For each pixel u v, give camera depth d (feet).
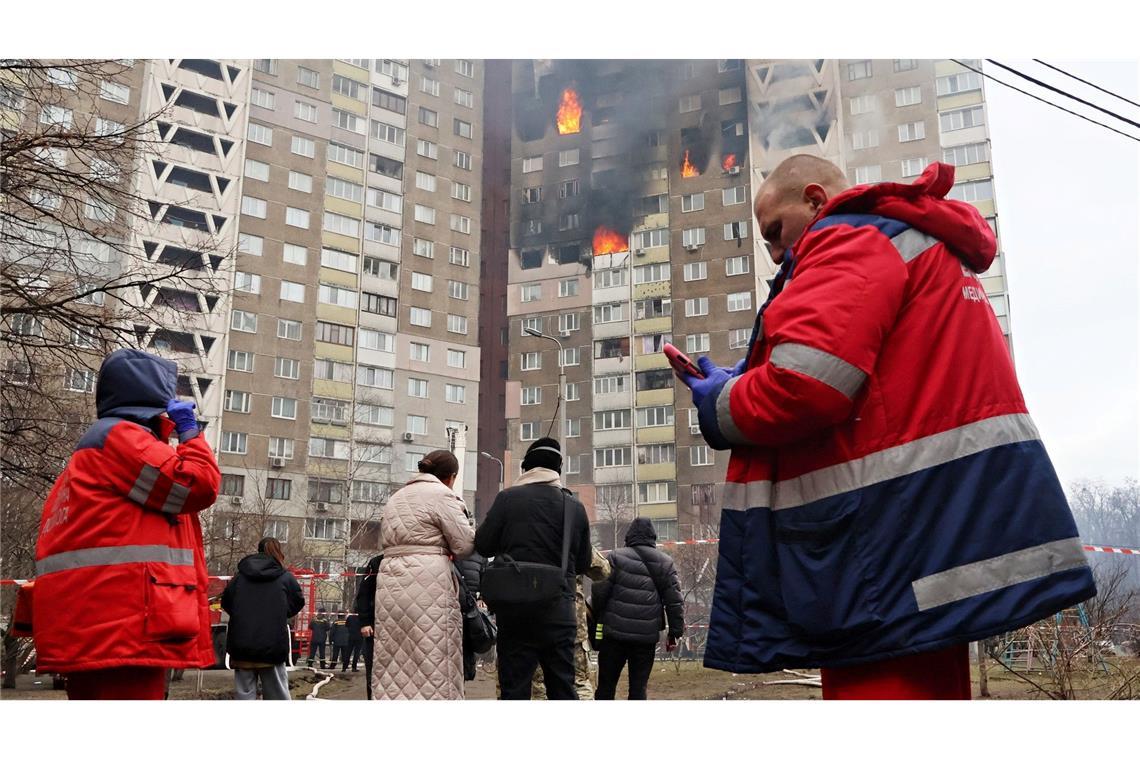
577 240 234.58
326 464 199.00
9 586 51.62
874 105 208.13
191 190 193.06
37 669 10.52
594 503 214.07
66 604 10.46
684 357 7.48
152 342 34.99
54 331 33.68
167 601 10.76
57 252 32.86
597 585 23.66
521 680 17.31
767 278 213.66
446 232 234.17
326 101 219.00
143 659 10.50
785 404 6.22
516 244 240.53
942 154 200.44
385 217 223.71
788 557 6.48
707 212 222.69
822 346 6.15
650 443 213.05
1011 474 6.14
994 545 6.00
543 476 18.47
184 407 11.64
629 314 224.53
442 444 220.02
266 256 202.18
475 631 21.35
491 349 241.35
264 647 24.48
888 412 6.33
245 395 192.13
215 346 188.14
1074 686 26.07
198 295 36.73
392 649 17.35
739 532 6.88
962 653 6.58
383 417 211.41
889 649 6.01
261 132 207.41
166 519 11.08
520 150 246.47
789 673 42.80
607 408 219.82
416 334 223.10
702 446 208.03
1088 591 5.88
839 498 6.33
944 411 6.30
